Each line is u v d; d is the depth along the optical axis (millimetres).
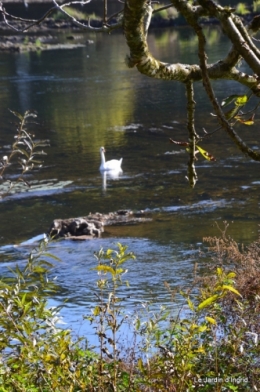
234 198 18141
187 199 18375
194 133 3441
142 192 19484
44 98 37500
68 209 18219
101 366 4426
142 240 14852
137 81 41375
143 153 24656
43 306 4379
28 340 4133
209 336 5660
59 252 14234
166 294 10680
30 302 4320
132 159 23844
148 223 16344
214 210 17094
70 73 46188
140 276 12062
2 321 4211
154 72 3314
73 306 10703
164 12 75562
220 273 4898
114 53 55562
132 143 26391
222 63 3557
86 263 13289
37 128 30156
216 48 50281
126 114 32031
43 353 4234
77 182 20969
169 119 30281
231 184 19609
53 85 41656
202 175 20781
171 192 19234
